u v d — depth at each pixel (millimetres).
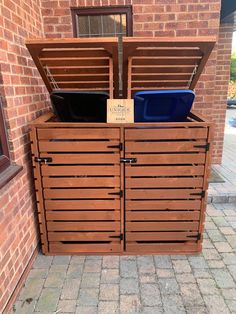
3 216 1650
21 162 1939
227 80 3910
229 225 2635
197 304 1754
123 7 2607
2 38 1675
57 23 2643
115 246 2221
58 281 1959
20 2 2002
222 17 3496
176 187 2080
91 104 1972
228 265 2107
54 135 1955
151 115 2029
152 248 2229
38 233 2293
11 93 1791
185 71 2223
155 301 1780
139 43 1899
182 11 2584
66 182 2064
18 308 1735
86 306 1749
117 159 2006
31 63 2176
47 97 2574
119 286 1907
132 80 2307
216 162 4164
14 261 1812
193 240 2213
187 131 1943
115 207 2127
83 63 2111
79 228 2182
